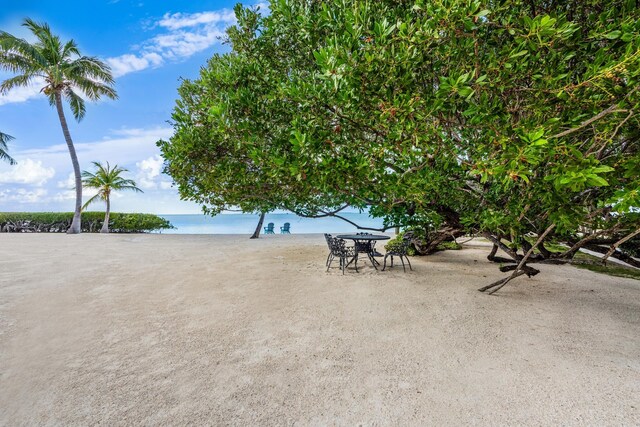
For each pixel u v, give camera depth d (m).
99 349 3.56
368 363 3.26
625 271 7.59
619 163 2.78
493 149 2.53
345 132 3.21
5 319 4.36
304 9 3.22
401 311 4.84
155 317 4.56
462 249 11.52
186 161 4.18
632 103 2.26
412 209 4.66
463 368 3.13
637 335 3.89
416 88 2.85
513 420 2.35
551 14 2.58
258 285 6.39
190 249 11.75
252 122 3.43
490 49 2.80
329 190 3.50
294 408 2.54
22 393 2.71
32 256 9.42
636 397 2.60
